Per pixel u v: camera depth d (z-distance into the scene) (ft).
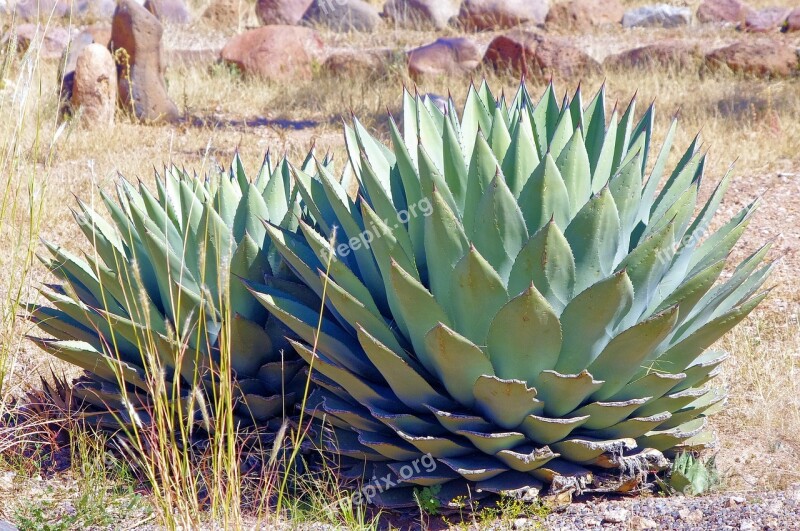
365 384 18.56
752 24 82.23
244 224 21.13
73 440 22.06
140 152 49.32
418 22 92.58
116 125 55.11
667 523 17.83
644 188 20.12
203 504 18.98
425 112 21.09
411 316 17.75
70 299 22.15
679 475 19.17
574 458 18.67
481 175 18.11
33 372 25.54
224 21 96.32
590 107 21.01
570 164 18.42
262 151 50.34
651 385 18.11
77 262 22.22
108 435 21.98
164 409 19.02
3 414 22.49
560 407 17.93
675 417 19.35
